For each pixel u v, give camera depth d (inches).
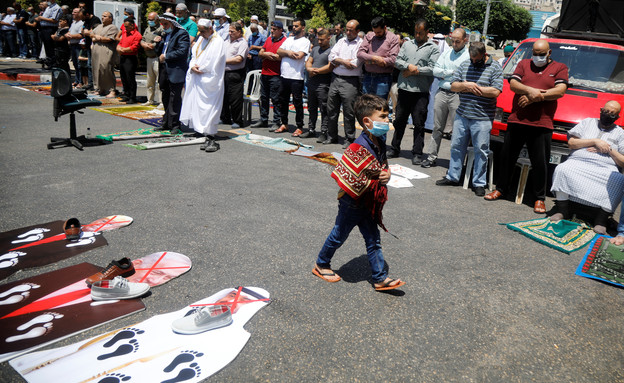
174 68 294.8
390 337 110.7
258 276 133.9
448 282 139.6
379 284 128.6
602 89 250.1
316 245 157.5
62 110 248.4
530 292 137.5
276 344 104.7
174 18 288.8
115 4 518.6
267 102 349.4
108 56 428.1
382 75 285.4
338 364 99.7
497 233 182.9
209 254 144.8
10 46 680.4
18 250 138.4
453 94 264.4
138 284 120.2
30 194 183.2
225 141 302.0
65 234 149.3
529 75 209.0
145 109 394.0
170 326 107.3
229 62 332.8
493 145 262.2
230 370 95.3
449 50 260.2
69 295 117.6
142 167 230.2
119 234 154.1
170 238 153.9
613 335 119.3
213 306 110.0
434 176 262.5
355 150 118.3
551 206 228.1
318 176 239.8
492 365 103.7
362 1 1716.3
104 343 100.1
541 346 112.1
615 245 175.5
